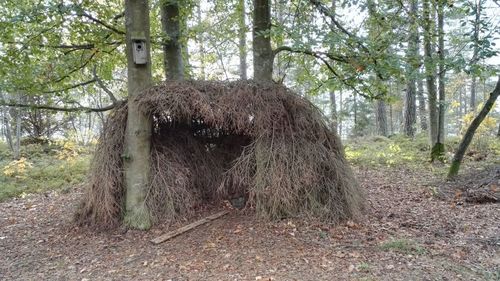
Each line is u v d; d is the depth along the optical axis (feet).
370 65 16.06
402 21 18.66
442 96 32.19
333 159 17.49
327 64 19.44
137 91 16.74
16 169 29.91
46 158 37.04
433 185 23.72
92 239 15.60
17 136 37.73
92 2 19.80
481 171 25.21
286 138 17.16
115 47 21.42
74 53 21.48
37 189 26.84
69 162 32.71
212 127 19.25
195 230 15.80
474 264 12.20
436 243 14.17
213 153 19.93
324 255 13.15
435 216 17.80
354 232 15.47
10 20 16.67
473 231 15.55
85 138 40.60
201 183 18.88
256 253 13.42
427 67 16.01
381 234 15.25
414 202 20.44
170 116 17.56
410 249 13.47
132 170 16.46
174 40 22.81
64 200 23.40
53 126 45.68
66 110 19.16
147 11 16.97
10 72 18.88
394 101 19.86
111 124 17.69
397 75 16.34
